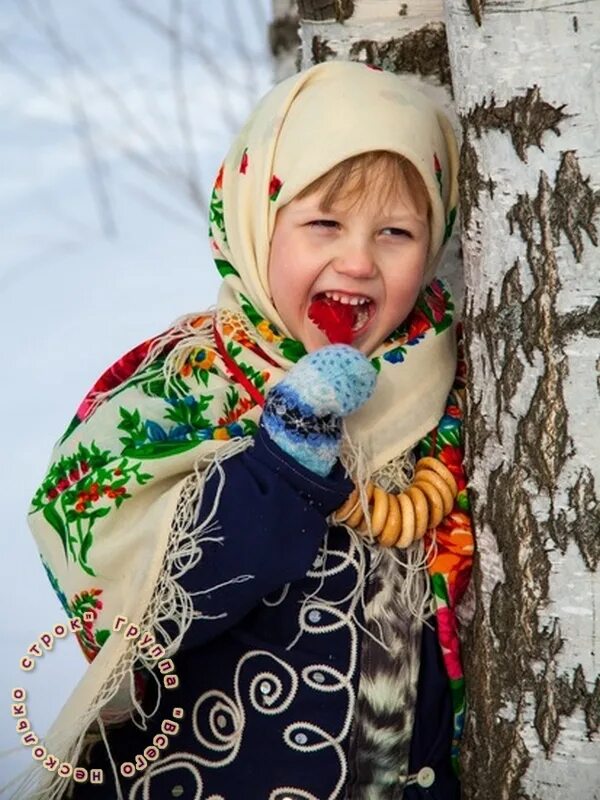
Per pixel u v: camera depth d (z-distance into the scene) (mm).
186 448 2730
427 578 2859
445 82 3205
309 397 2615
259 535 2623
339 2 3223
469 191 2709
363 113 2832
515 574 2682
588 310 2570
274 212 2877
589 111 2537
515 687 2701
